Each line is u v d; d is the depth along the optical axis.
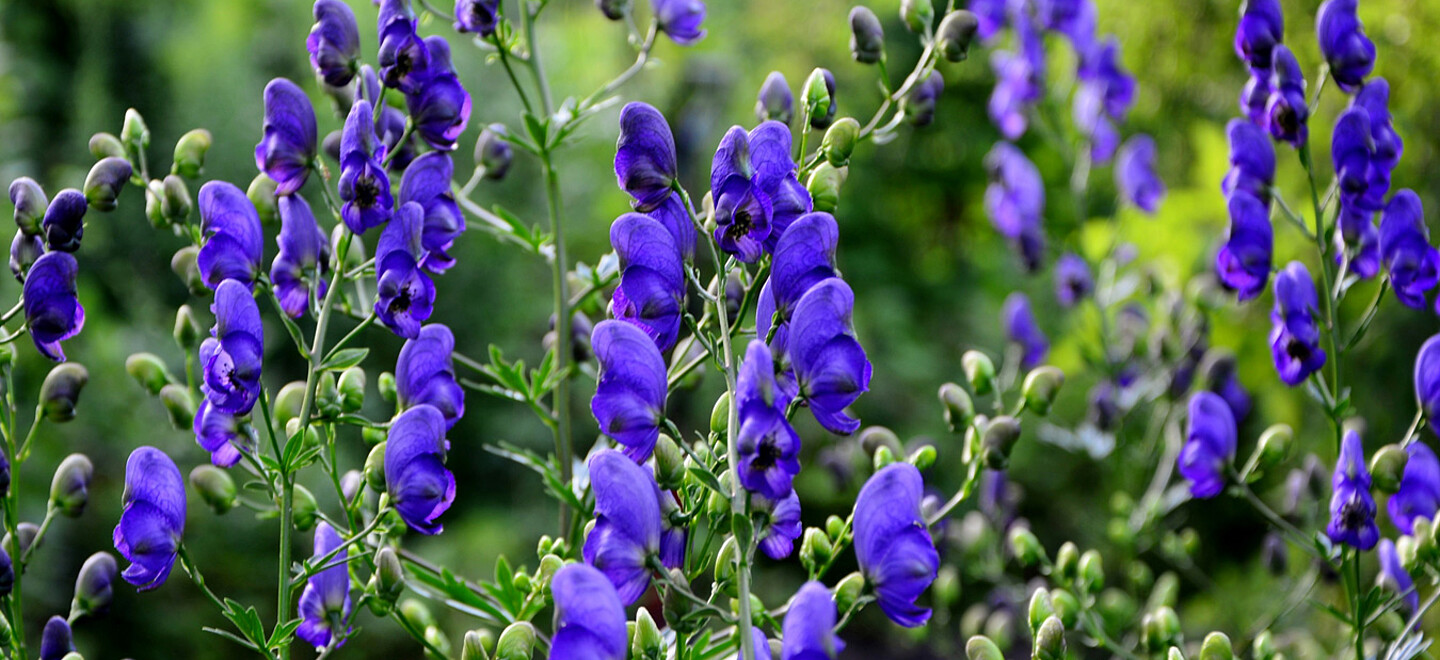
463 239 12.78
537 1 4.91
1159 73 9.46
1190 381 7.19
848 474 6.45
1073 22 7.85
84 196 3.78
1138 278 8.02
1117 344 7.92
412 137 4.45
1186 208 8.80
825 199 3.64
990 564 6.59
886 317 15.39
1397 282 4.42
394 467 3.65
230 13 12.52
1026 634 6.95
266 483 3.83
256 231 3.79
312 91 12.73
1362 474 4.20
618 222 3.03
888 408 14.90
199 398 4.79
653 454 3.22
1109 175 14.63
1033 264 8.09
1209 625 9.72
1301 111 4.45
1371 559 8.16
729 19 15.69
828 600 2.51
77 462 4.11
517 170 13.41
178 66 11.95
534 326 13.29
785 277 2.98
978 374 5.00
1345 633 6.04
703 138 15.41
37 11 12.44
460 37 13.20
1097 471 12.97
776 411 2.72
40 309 3.68
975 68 16.33
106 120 11.76
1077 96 8.30
